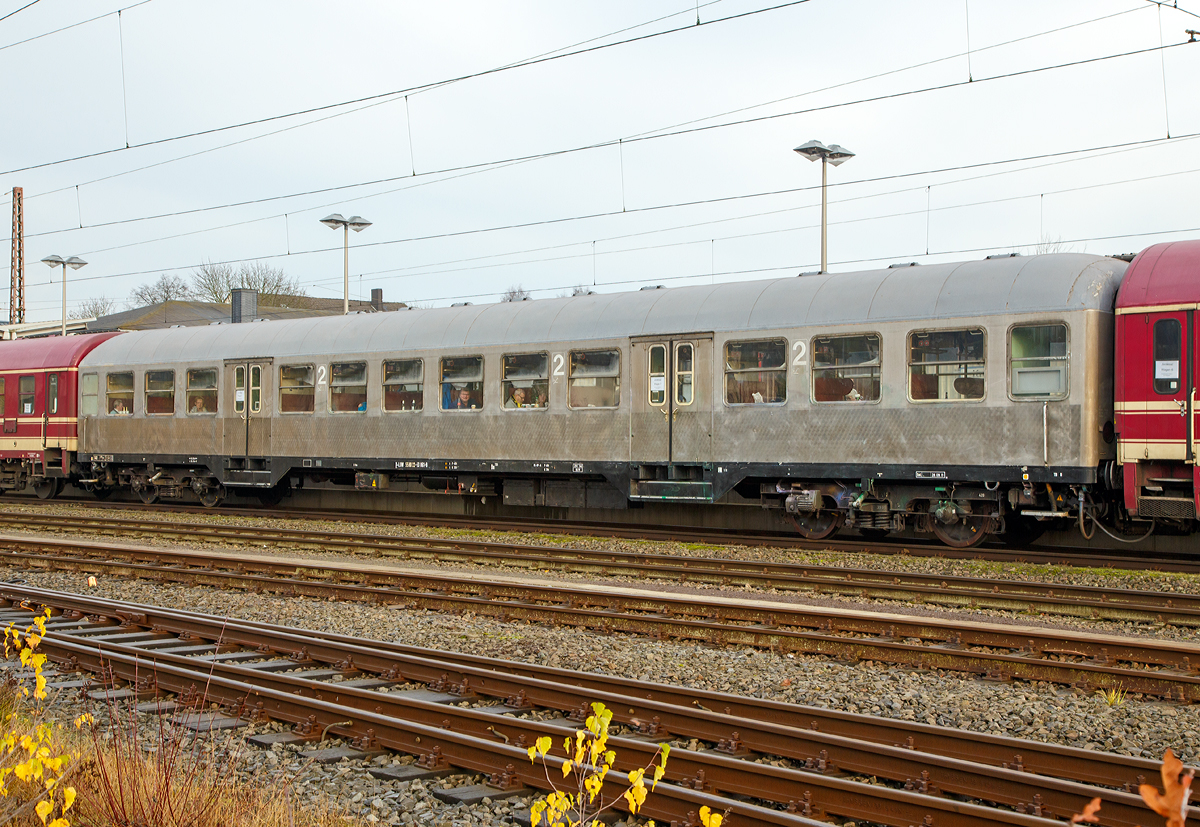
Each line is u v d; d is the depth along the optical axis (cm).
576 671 765
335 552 1617
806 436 1509
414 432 1895
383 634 1001
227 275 7275
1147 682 759
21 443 2497
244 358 2133
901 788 567
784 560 1449
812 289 1544
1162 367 1273
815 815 524
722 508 1856
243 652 908
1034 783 520
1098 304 1327
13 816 473
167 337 2302
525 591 1160
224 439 2162
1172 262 1289
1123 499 1364
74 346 2433
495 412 1802
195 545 1733
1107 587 1198
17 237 6381
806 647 901
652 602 1074
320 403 2022
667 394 1630
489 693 754
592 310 1733
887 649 863
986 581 1181
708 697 692
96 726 672
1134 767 546
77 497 2731
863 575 1267
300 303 7069
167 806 509
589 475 1762
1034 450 1341
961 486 1435
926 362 1420
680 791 518
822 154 2291
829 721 645
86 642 904
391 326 1959
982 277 1403
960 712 714
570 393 1725
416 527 1917
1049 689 778
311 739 667
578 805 529
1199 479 1252
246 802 533
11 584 1339
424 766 607
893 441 1441
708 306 1614
